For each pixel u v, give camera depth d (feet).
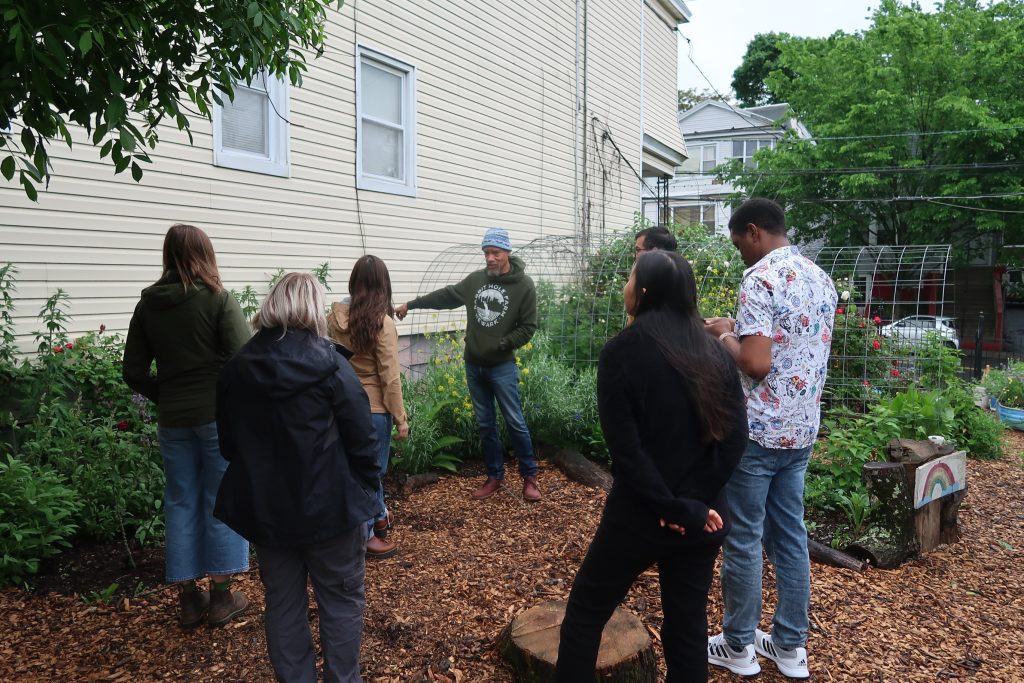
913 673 9.80
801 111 86.79
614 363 7.20
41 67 7.30
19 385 14.25
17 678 9.62
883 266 46.19
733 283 25.57
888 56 77.10
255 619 11.19
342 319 12.76
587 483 17.57
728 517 7.59
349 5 23.12
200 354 10.37
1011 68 71.56
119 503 13.29
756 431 9.02
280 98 20.88
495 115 31.35
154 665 9.93
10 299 14.19
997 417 30.01
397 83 25.90
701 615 7.56
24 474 12.44
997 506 17.35
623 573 7.57
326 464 7.80
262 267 20.54
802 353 8.91
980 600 12.10
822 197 79.25
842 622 11.14
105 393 15.03
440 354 23.40
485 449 16.75
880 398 22.98
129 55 8.59
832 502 15.24
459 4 28.66
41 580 12.32
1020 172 70.13
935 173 72.74
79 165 16.01
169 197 17.97
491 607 11.46
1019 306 87.71
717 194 90.94
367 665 9.78
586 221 39.60
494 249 15.64
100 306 16.51
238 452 7.84
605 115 41.96
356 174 23.71
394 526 14.93
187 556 10.56
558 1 36.27
